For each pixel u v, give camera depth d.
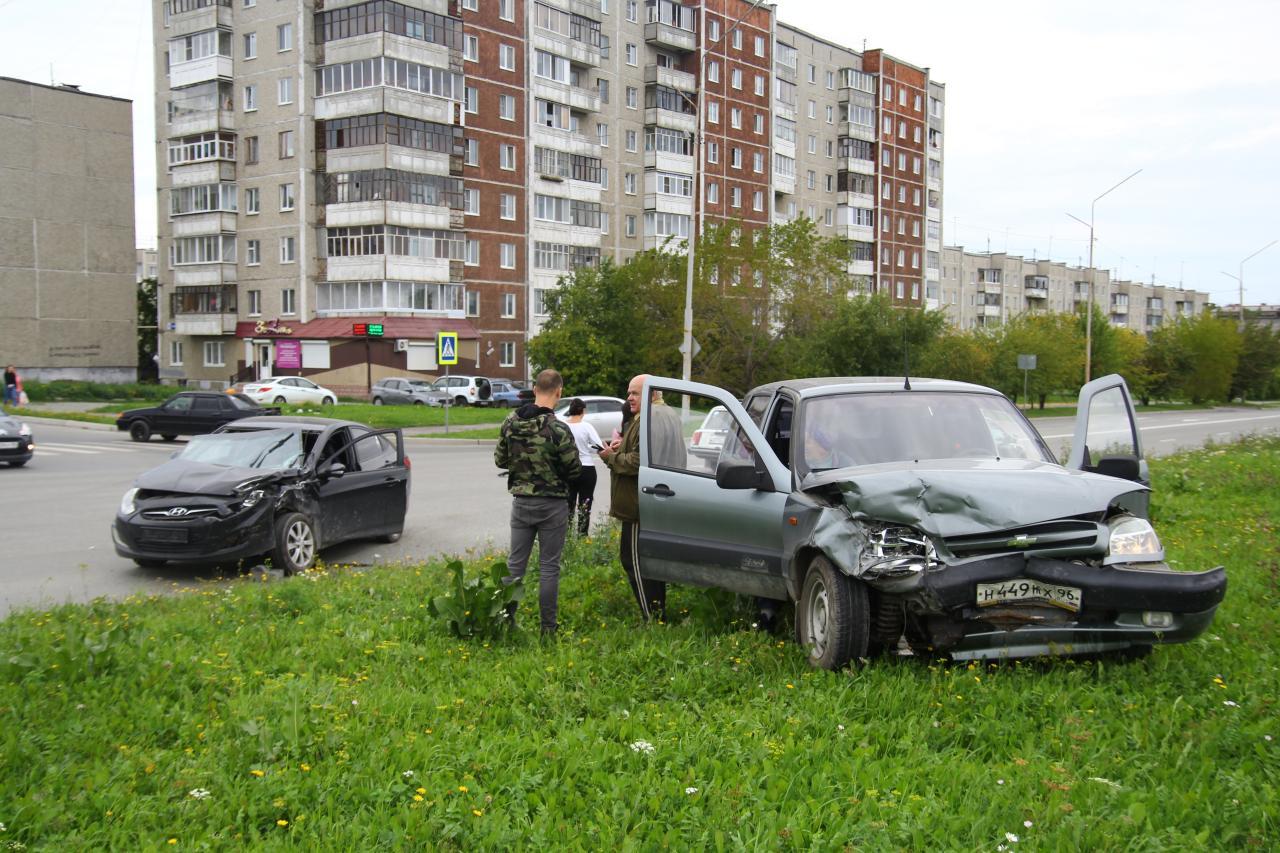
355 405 42.75
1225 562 8.09
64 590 9.34
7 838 3.47
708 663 5.44
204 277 60.19
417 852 3.38
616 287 48.16
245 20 58.09
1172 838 3.34
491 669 5.66
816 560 5.45
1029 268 133.12
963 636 5.09
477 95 58.81
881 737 4.31
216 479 10.07
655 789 3.79
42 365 60.00
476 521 13.91
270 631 6.63
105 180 62.28
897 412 6.40
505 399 50.84
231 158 59.22
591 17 65.19
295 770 4.05
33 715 4.77
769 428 6.79
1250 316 85.56
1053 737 4.26
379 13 53.19
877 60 87.12
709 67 71.06
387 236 54.00
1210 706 4.65
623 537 7.10
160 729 4.66
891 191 89.62
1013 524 4.97
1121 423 6.80
